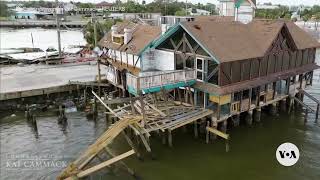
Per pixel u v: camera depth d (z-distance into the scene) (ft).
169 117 81.66
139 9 347.97
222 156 81.20
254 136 92.43
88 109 111.75
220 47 84.64
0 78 138.92
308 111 110.63
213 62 84.12
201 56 85.71
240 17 120.67
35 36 329.31
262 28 101.50
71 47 232.32
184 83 86.02
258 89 95.76
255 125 99.40
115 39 134.92
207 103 88.99
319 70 171.73
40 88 120.16
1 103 113.50
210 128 84.69
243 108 93.09
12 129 98.27
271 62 98.89
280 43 100.12
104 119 106.01
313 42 115.34
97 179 70.03
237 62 86.74
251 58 87.56
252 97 98.27
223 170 75.46
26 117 105.70
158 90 81.00
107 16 302.45
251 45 93.30
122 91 119.85
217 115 85.56
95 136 93.09
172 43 96.37
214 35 88.69
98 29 216.74
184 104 90.53
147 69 108.06
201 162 78.43
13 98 115.03
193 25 88.02
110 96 123.24
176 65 96.48
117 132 71.00
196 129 87.61
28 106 113.09
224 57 81.30
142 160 78.54
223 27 95.35
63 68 161.89
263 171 75.31
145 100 91.56
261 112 110.22
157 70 105.40
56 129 98.17
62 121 101.65
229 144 87.20
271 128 98.12
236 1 120.67
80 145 87.61
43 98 121.19
